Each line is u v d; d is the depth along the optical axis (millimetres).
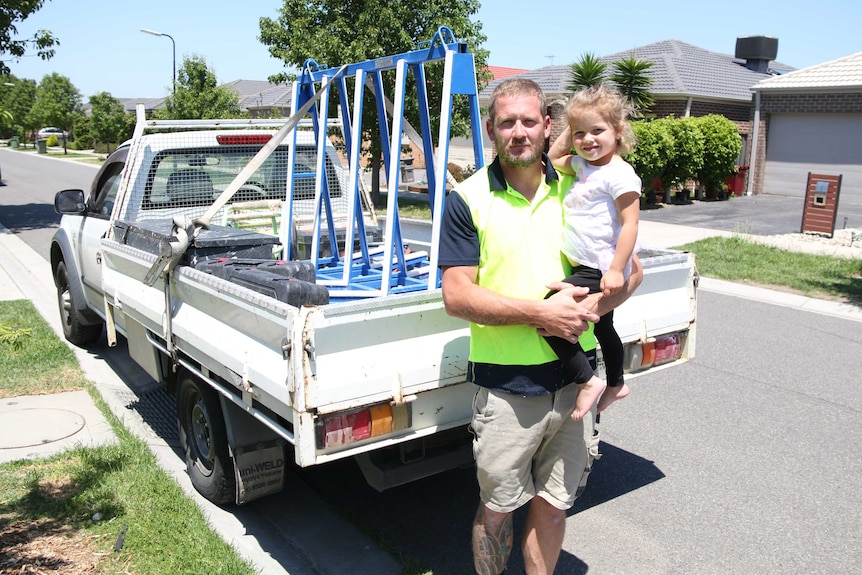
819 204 14266
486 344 2740
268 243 4254
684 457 4816
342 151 16844
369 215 6199
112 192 5770
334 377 2889
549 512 3004
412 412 3158
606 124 2707
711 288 10078
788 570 3537
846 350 7254
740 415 5543
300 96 4992
